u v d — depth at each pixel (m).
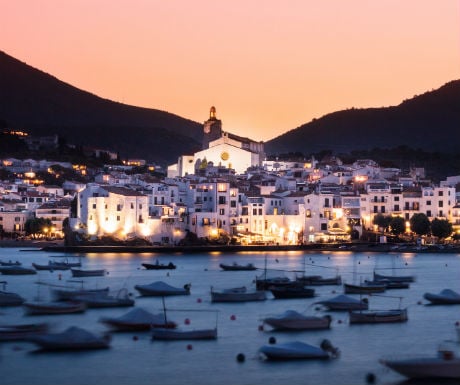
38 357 134.88
